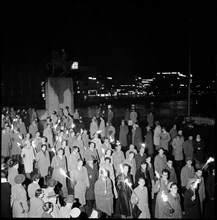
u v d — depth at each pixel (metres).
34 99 47.16
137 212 6.48
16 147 13.16
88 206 8.72
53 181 7.03
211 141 15.95
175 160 12.44
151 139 13.99
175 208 6.25
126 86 101.31
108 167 8.89
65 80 23.36
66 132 13.09
